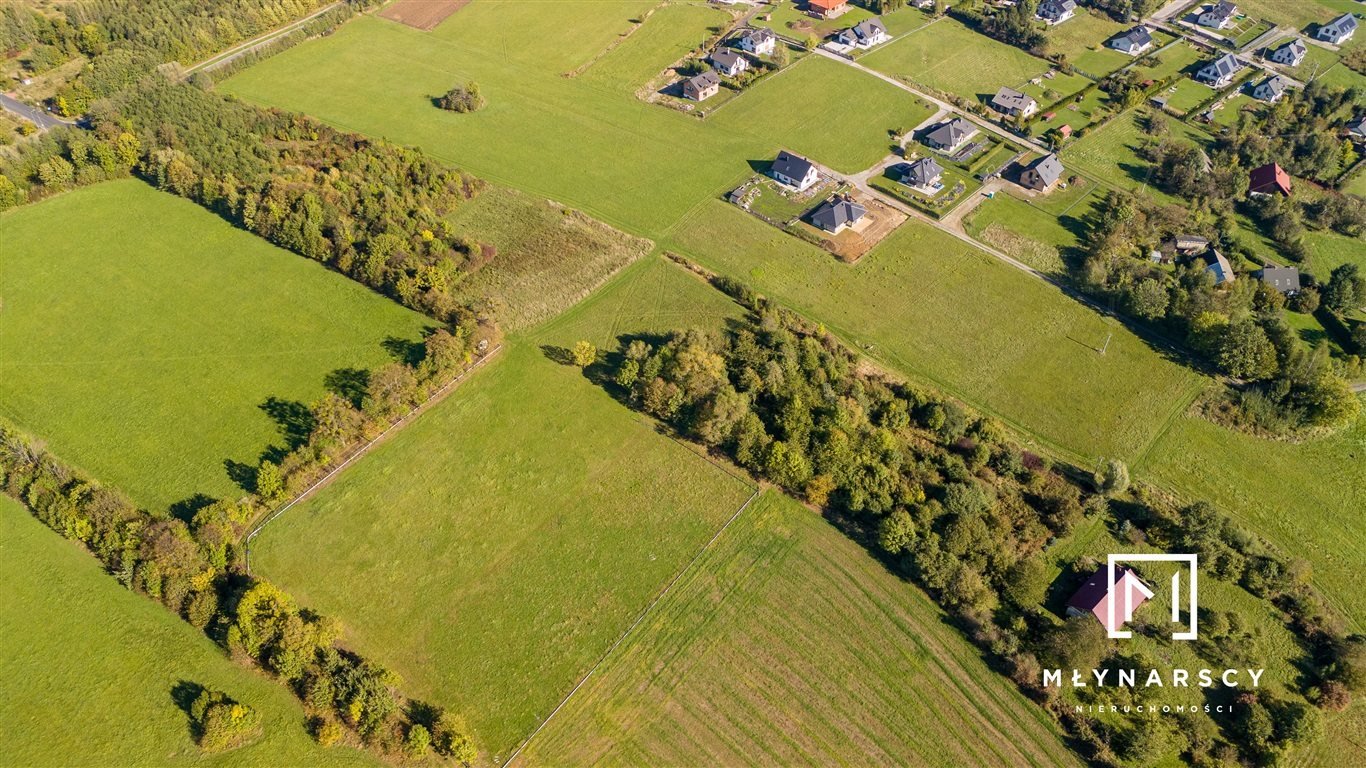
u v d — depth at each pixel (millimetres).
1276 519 85188
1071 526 82438
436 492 85125
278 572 77562
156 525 76125
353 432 88125
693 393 90875
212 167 121812
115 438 88750
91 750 65000
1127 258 115500
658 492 85875
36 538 79062
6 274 108062
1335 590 79062
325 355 98812
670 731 68000
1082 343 105000
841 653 73250
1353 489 88000
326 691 66688
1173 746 67250
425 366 93625
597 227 122062
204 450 87812
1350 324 107812
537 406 94312
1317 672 72188
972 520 79375
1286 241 121125
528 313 106312
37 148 121125
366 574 77938
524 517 83188
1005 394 98312
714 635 74312
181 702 67750
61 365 96750
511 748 66688
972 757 67000
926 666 72438
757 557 80375
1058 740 67938
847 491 83188
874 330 106375
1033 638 74250
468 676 71000
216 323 102562
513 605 76125
